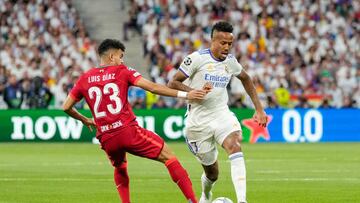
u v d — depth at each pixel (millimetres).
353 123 60844
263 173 34688
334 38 72438
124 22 71938
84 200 25047
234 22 72125
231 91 61938
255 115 23312
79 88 20828
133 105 58656
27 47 66250
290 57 69938
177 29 70688
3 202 24453
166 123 57406
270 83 65062
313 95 64312
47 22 69000
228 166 38500
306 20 73312
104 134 20625
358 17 74750
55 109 56656
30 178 32094
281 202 24703
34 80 58938
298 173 34781
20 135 56562
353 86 67438
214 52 22156
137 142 20500
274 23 72688
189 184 20484
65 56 65938
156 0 72562
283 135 59531
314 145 55656
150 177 32594
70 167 37500
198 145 22656
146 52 68750
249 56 68812
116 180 21594
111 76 20547
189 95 20109
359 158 43844
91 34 71625
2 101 59344
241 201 21062
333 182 30812
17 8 69375
